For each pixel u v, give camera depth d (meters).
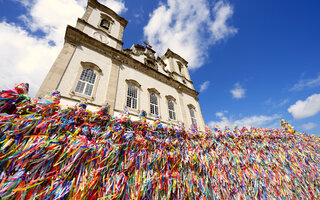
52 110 2.88
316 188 7.88
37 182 2.30
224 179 5.30
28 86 2.85
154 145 4.29
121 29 13.50
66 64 7.45
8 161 2.17
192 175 4.69
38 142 2.40
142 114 4.78
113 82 9.02
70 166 2.55
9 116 2.23
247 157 6.74
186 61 21.06
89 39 9.51
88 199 2.57
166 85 13.86
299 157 8.85
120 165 3.29
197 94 17.22
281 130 10.37
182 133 5.42
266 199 5.82
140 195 3.27
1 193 1.93
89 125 3.24
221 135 6.68
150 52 16.39
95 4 12.71
